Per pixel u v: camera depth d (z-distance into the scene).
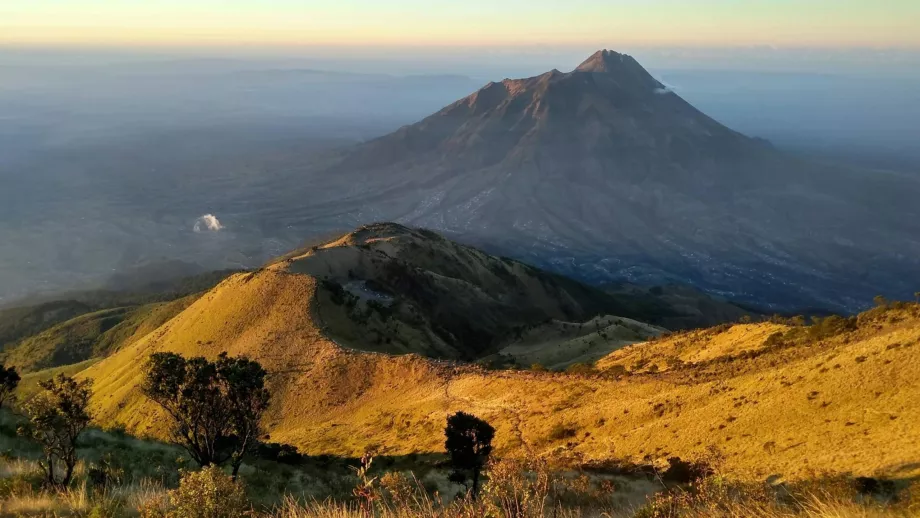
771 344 39.09
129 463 16.67
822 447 19.95
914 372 22.14
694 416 27.61
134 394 63.62
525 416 36.94
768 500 7.43
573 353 76.75
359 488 6.31
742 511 7.05
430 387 49.47
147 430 50.19
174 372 14.87
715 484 7.62
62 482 11.34
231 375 14.91
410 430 40.44
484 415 39.38
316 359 60.97
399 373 54.00
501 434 35.00
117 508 8.84
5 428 17.42
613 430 30.11
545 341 94.75
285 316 72.44
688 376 34.78
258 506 10.18
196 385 14.74
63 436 11.54
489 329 117.44
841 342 30.33
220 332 74.00
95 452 17.62
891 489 13.70
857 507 7.27
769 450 21.30
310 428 48.81
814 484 11.48
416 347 81.56
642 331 93.25
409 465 29.73
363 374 55.94
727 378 31.61
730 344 44.81
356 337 73.25
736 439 23.69
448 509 6.12
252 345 67.50
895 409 20.52
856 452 18.25
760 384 28.05
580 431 31.86
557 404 37.19
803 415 23.23
